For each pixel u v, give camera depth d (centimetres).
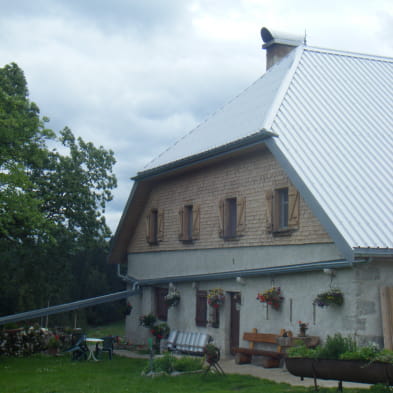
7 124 2011
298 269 1592
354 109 1930
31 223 2128
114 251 2730
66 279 2836
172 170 2223
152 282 2411
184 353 2084
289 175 1591
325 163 1623
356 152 1708
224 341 1948
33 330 2389
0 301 3650
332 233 1430
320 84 2025
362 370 1130
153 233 2512
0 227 2056
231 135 1934
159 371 1612
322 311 1534
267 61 2656
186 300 2216
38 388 1450
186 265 2214
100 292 5281
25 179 2025
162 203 2425
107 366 1853
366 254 1378
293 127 1739
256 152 1862
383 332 1433
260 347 1759
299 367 1239
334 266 1473
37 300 3127
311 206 1502
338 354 1191
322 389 1248
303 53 2212
